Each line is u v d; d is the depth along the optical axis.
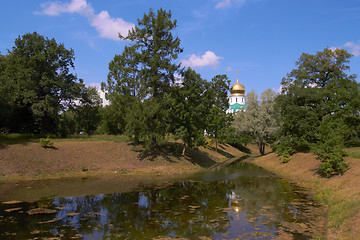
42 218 11.53
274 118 44.72
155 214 12.34
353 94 28.52
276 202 14.77
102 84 32.03
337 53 32.53
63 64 36.66
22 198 15.10
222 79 61.47
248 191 18.06
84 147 28.98
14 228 10.20
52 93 35.44
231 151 61.09
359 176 16.06
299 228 10.41
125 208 13.38
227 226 10.70
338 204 12.74
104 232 9.92
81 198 15.43
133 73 32.12
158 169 27.72
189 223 11.07
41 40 34.41
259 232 9.99
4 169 21.33
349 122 30.25
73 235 9.57
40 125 37.97
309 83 35.44
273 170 30.17
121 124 32.78
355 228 9.06
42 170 22.80
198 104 32.66
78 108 40.00
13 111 33.25
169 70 30.88
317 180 20.08
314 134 28.75
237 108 85.69
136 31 31.30
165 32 31.72
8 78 29.47
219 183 21.62
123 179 22.67
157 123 29.23
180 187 19.62
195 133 33.25
